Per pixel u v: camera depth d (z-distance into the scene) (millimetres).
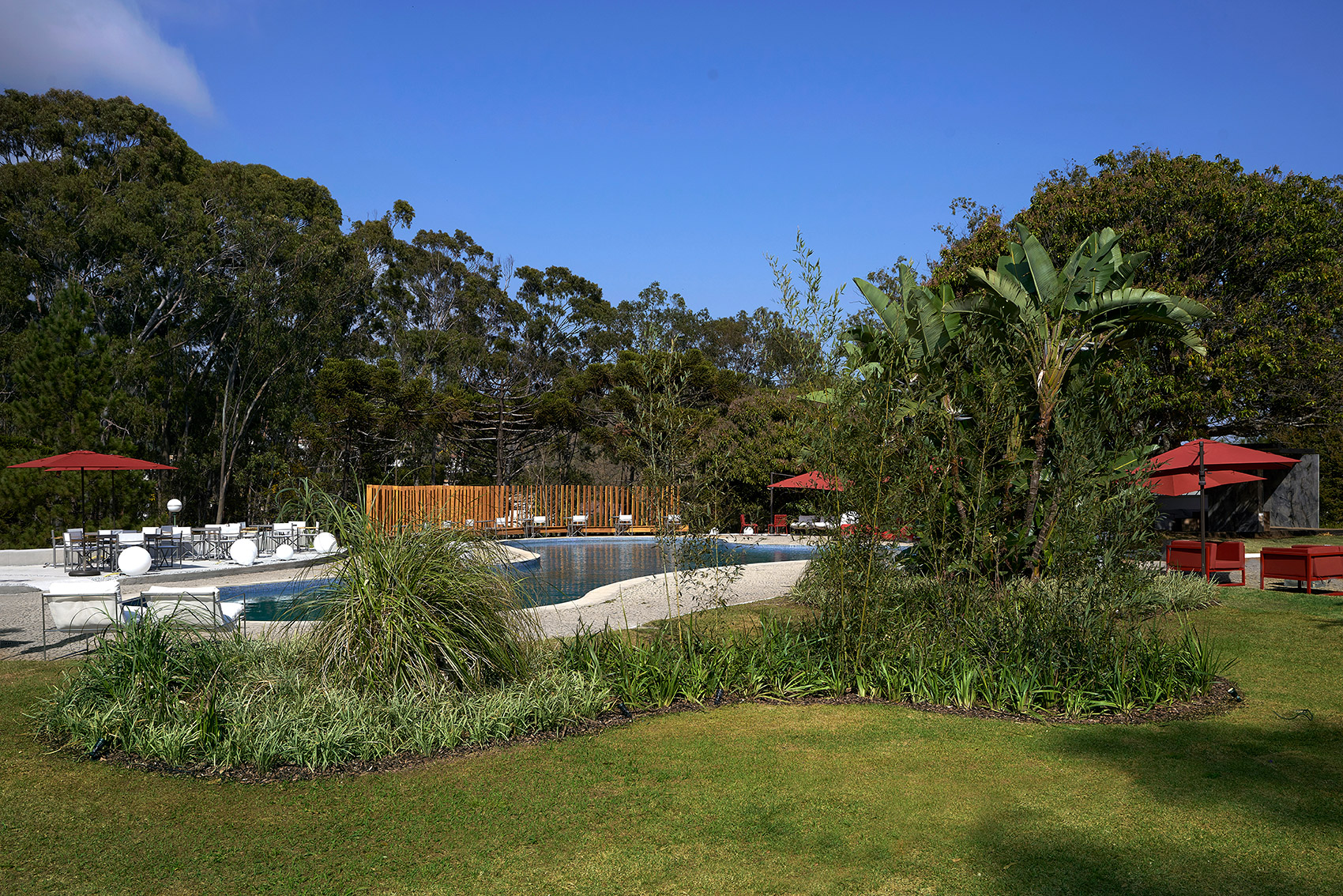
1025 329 8664
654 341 6785
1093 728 5066
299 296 33875
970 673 5695
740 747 4742
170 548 16766
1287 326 19312
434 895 3096
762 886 3117
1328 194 20344
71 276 29500
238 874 3287
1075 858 3301
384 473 33844
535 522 27562
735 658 6262
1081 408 6852
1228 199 19016
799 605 9898
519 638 6246
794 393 6562
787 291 6332
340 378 30531
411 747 4734
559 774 4344
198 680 5559
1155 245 19062
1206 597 9609
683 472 6633
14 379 21281
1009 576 8281
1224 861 3248
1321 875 3123
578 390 33906
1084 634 5949
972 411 7363
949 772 4297
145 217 29844
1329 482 26891
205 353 33688
